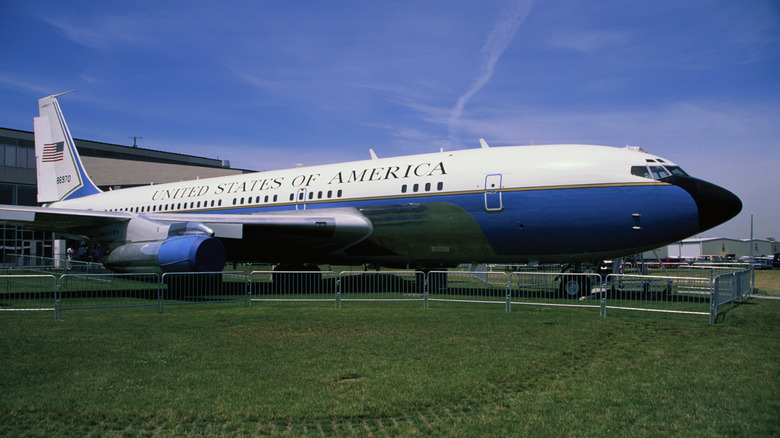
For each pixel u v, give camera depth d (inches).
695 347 366.9
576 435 207.5
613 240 620.4
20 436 206.7
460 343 380.2
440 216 691.4
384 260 778.8
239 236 713.0
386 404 243.8
